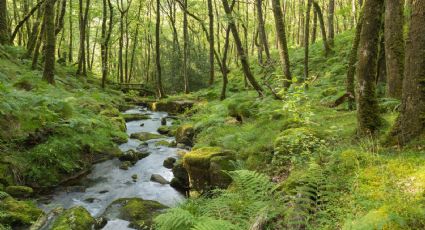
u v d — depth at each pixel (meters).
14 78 15.11
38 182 8.73
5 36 22.36
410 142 5.45
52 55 16.45
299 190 4.62
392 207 3.83
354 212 4.23
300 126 8.55
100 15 35.25
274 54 34.81
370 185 4.70
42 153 9.23
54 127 10.34
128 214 7.12
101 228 6.66
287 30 44.53
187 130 13.17
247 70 14.23
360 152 5.65
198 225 3.89
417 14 5.38
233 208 5.40
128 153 11.24
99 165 10.63
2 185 7.71
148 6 41.41
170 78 31.67
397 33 9.38
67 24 39.53
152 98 27.77
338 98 11.02
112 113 15.74
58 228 6.09
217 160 8.09
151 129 15.91
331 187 4.95
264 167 7.43
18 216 6.39
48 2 16.20
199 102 20.80
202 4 36.69
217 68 38.56
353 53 10.79
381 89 10.96
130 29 40.31
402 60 9.38
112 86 28.73
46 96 11.96
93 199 8.33
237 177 5.99
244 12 42.47
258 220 4.54
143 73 48.09
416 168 4.75
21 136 9.24
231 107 12.80
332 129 7.86
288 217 4.49
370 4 6.47
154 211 7.27
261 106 12.13
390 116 7.96
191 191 8.62
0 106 9.01
